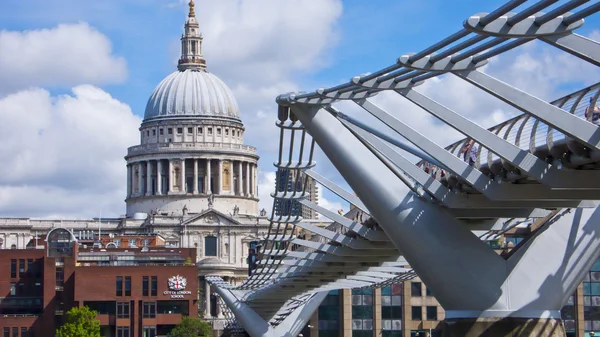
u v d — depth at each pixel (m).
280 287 152.00
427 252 73.81
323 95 70.31
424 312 196.88
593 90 56.50
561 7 45.66
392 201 73.62
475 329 74.12
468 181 67.19
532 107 54.53
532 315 74.69
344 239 108.38
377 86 62.78
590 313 180.38
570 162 60.19
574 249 76.25
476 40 50.69
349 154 73.69
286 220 111.31
